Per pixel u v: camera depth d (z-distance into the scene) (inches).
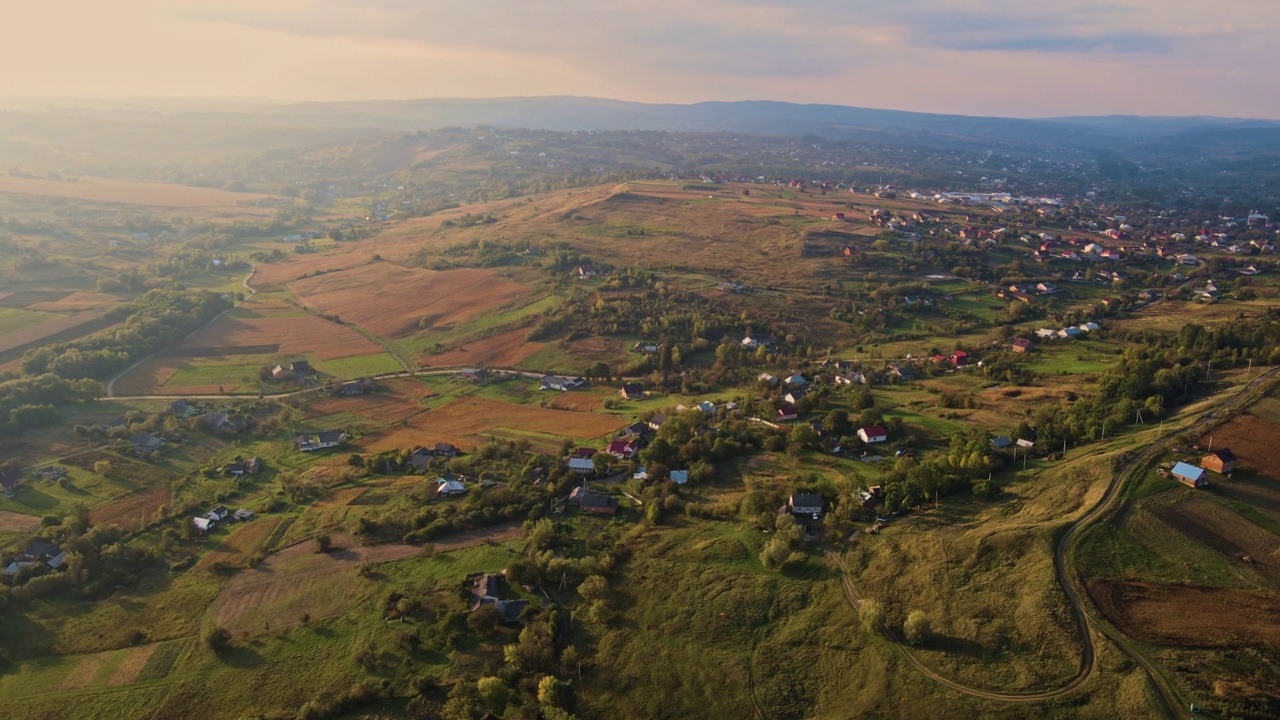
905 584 3208.7
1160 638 2640.3
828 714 2664.9
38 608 3553.2
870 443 4810.5
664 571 3570.4
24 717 2908.5
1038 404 5260.8
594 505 4237.2
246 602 3543.3
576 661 3011.8
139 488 4793.3
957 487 3919.8
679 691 2866.6
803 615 3164.4
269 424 5856.3
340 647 3193.9
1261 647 2527.1
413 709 2839.6
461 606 3373.5
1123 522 3211.1
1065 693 2511.1
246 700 2935.5
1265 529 3097.9
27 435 5467.5
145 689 3021.7
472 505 4298.7
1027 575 3024.1
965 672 2689.5
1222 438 3757.4
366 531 4092.0
